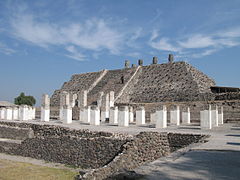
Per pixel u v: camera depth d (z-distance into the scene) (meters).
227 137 16.34
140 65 66.56
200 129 22.12
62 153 17.31
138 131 19.88
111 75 66.62
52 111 52.59
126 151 13.11
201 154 10.61
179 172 7.81
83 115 32.47
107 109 37.81
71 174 14.20
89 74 72.44
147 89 54.88
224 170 7.98
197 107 37.56
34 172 14.65
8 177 13.53
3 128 25.69
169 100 48.50
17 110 40.50
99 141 15.63
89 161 15.81
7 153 21.02
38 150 18.97
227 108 35.06
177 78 53.19
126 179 7.42
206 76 58.66
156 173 7.73
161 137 16.19
